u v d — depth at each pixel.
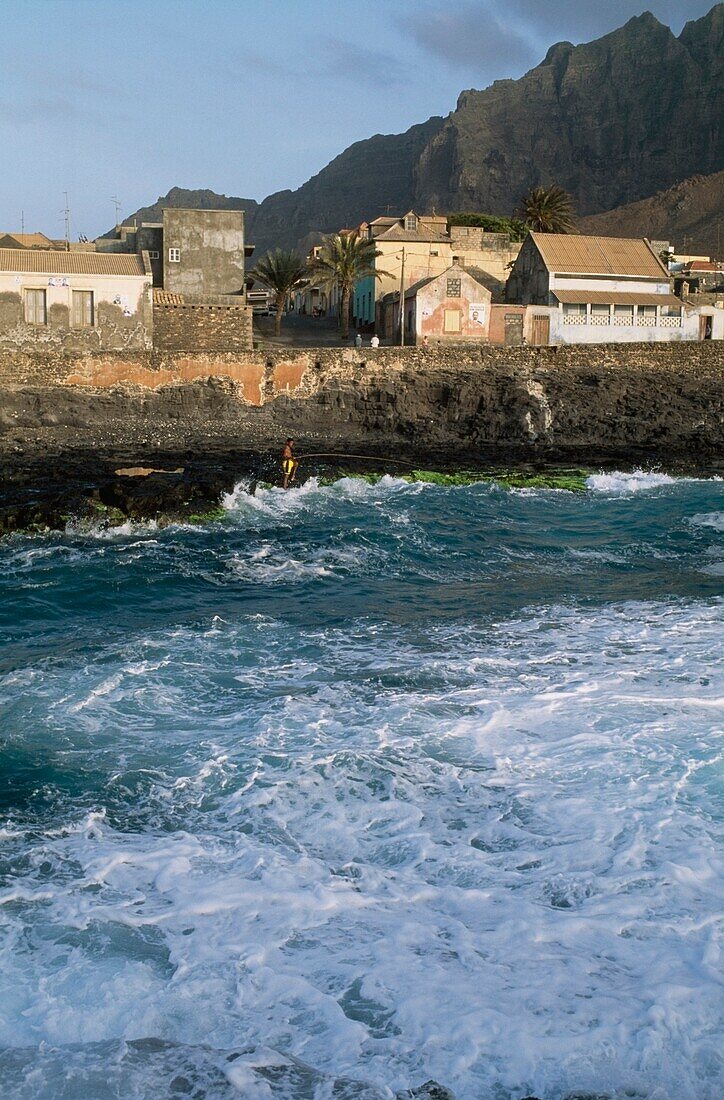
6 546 20.89
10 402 42.72
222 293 56.16
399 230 68.62
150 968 6.11
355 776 8.99
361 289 69.38
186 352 45.06
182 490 25.94
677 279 68.44
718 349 49.34
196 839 7.85
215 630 14.39
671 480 32.47
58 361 43.66
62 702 11.05
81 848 7.67
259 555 20.17
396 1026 5.59
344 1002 5.80
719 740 9.62
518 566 19.47
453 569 19.25
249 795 8.61
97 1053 5.36
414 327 55.94
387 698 11.18
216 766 9.23
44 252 47.91
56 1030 5.53
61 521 22.55
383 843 7.78
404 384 46.62
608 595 16.73
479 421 45.66
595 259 59.16
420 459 38.84
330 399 46.28
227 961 6.19
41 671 12.21
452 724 10.28
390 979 6.00
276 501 26.80
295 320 73.19
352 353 46.94
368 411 46.31
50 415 42.88
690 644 13.28
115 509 23.72
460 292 55.62
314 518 24.69
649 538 22.25
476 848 7.67
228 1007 5.75
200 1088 5.10
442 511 26.11
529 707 10.77
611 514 25.80
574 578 18.30
